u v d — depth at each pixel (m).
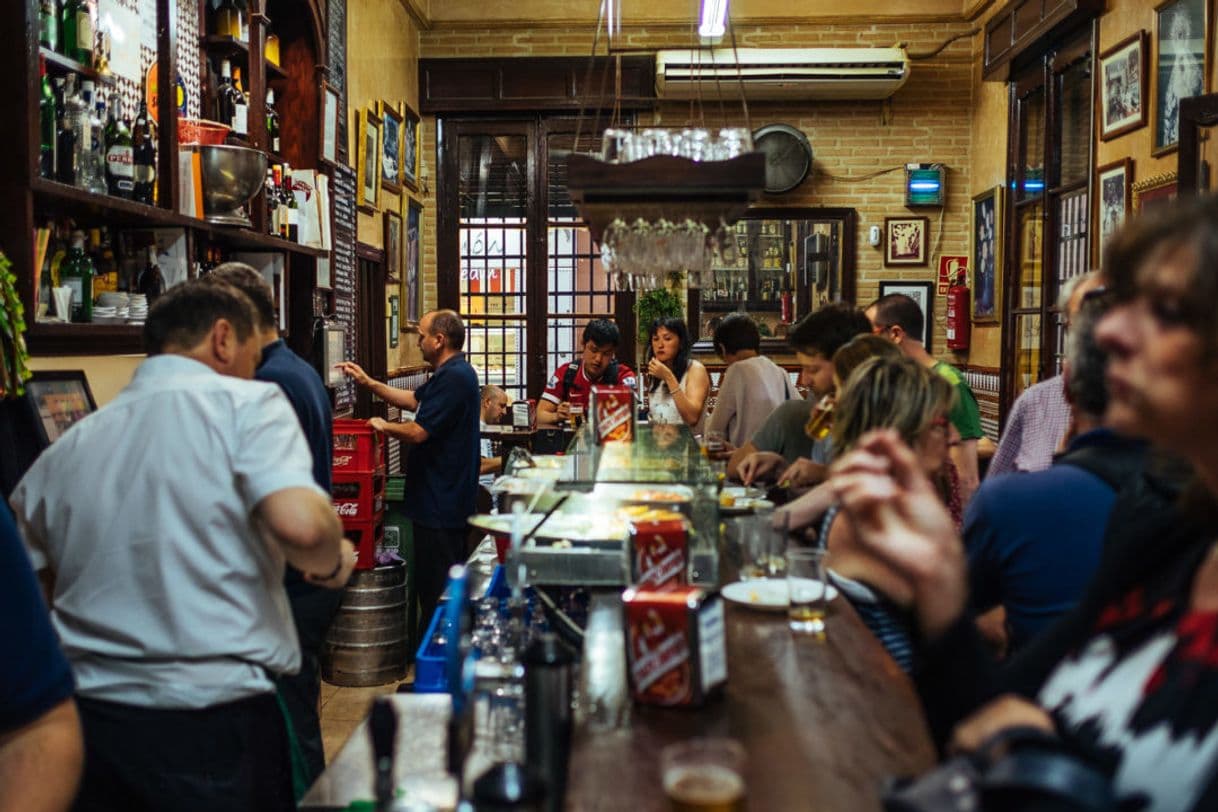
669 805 1.20
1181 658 0.97
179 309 2.25
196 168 3.71
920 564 1.14
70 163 3.02
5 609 1.29
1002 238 7.99
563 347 9.16
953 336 8.75
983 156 8.53
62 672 1.34
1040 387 3.40
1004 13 7.38
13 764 1.30
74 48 3.14
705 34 8.02
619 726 1.55
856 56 8.39
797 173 8.75
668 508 2.35
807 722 1.56
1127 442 1.90
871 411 2.25
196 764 2.07
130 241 3.62
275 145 5.14
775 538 2.46
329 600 3.36
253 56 4.56
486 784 1.22
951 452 3.67
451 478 4.79
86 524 2.07
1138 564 1.11
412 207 8.51
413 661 5.09
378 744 1.29
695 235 2.76
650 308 8.78
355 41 6.72
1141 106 5.52
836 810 1.25
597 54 8.83
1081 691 1.07
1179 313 0.87
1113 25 5.96
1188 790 0.90
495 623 2.31
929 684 1.18
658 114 8.87
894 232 8.88
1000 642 2.14
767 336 8.91
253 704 2.15
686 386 5.79
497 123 8.98
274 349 3.27
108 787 2.06
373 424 4.71
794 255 8.91
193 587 2.06
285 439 2.11
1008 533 1.91
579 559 2.28
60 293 2.97
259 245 4.45
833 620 2.15
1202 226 0.88
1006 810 0.80
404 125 8.19
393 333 7.89
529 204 8.99
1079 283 2.52
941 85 8.84
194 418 2.08
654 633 1.61
